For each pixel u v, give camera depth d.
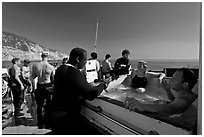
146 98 1.66
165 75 1.90
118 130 1.43
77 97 1.83
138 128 1.29
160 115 1.18
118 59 4.20
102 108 1.68
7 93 4.37
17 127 2.95
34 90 3.25
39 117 3.07
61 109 1.84
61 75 1.84
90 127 1.76
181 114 1.17
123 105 1.44
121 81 2.17
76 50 1.90
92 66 2.61
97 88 1.79
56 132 1.85
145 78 2.00
